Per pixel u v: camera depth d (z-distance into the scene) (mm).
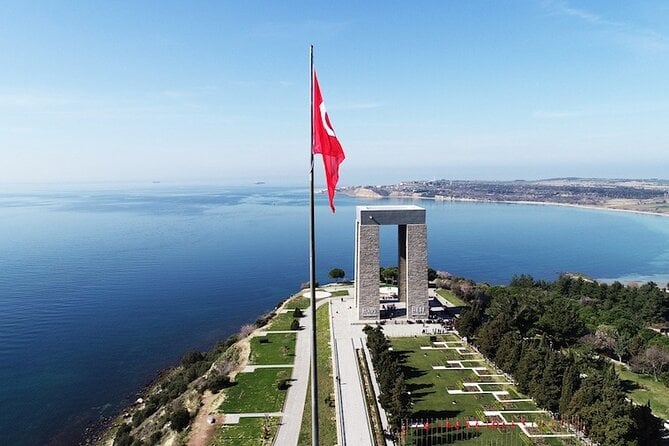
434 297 122500
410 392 70125
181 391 86000
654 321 121812
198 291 182375
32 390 97625
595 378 60250
